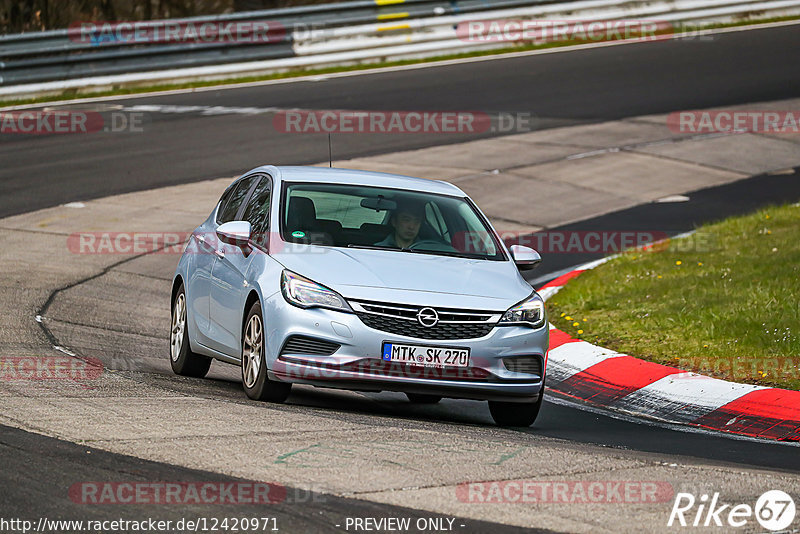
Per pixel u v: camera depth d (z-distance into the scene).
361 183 32.25
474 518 18.16
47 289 44.31
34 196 63.22
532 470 21.44
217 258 31.94
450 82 97.19
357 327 26.83
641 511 18.91
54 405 25.23
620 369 34.84
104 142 77.44
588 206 64.31
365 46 106.88
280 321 27.20
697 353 35.38
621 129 81.94
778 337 35.22
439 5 110.12
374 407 30.75
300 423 24.70
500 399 27.83
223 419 24.61
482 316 27.67
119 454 21.11
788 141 79.19
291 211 30.34
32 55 93.38
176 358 33.88
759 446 26.94
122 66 97.56
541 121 84.00
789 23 122.25
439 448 22.94
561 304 44.44
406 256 29.36
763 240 50.53
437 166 71.38
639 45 113.19
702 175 71.25
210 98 92.94
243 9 119.88
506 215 62.09
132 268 50.03
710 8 121.19
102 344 36.22
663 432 28.62
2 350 32.84
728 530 18.09
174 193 64.56
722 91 92.88
